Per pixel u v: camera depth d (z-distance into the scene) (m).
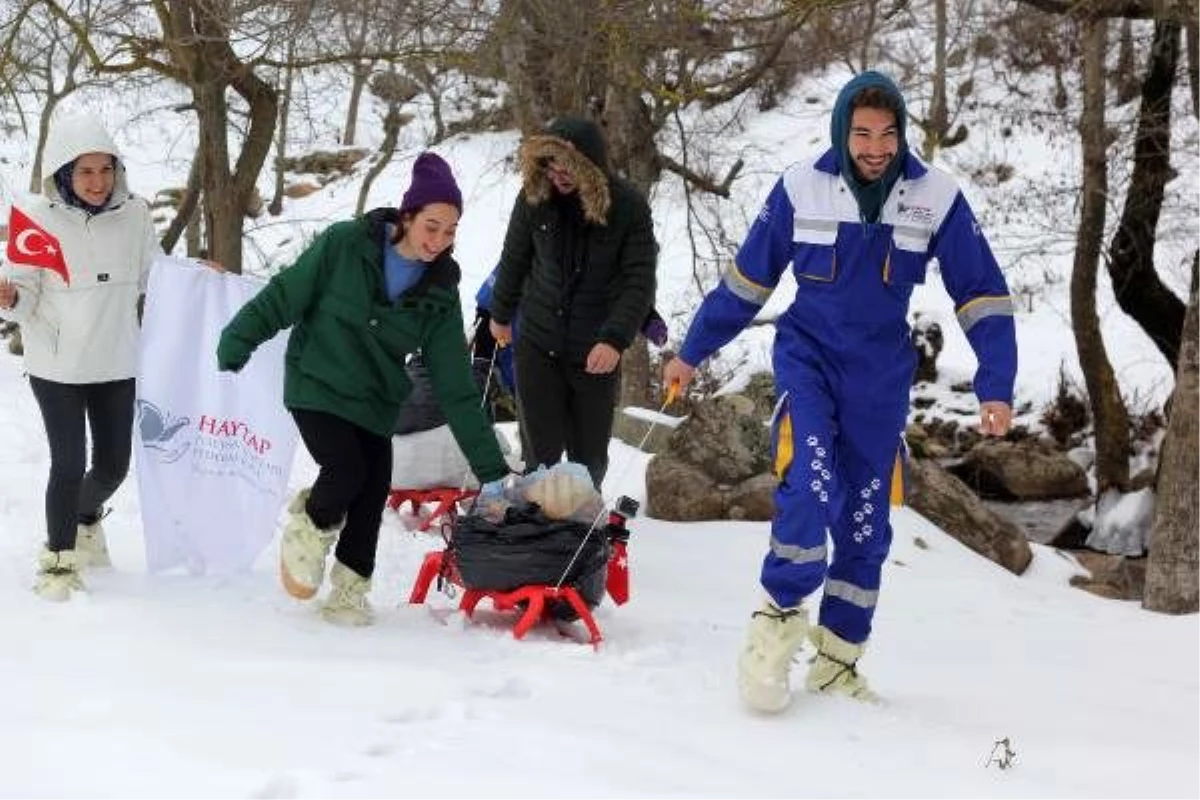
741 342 17.62
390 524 7.00
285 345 5.45
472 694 3.97
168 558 5.46
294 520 4.87
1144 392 16.38
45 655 4.20
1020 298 19.62
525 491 5.26
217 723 3.55
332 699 3.82
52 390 5.07
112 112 21.89
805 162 4.29
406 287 4.80
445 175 4.74
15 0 9.62
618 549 5.45
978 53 22.42
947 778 3.52
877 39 23.42
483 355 7.95
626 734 3.68
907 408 4.36
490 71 9.87
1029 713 4.47
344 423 4.82
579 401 6.28
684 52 10.69
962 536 8.76
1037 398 17.22
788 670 4.05
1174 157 18.27
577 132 5.93
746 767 3.48
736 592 6.60
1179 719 4.61
